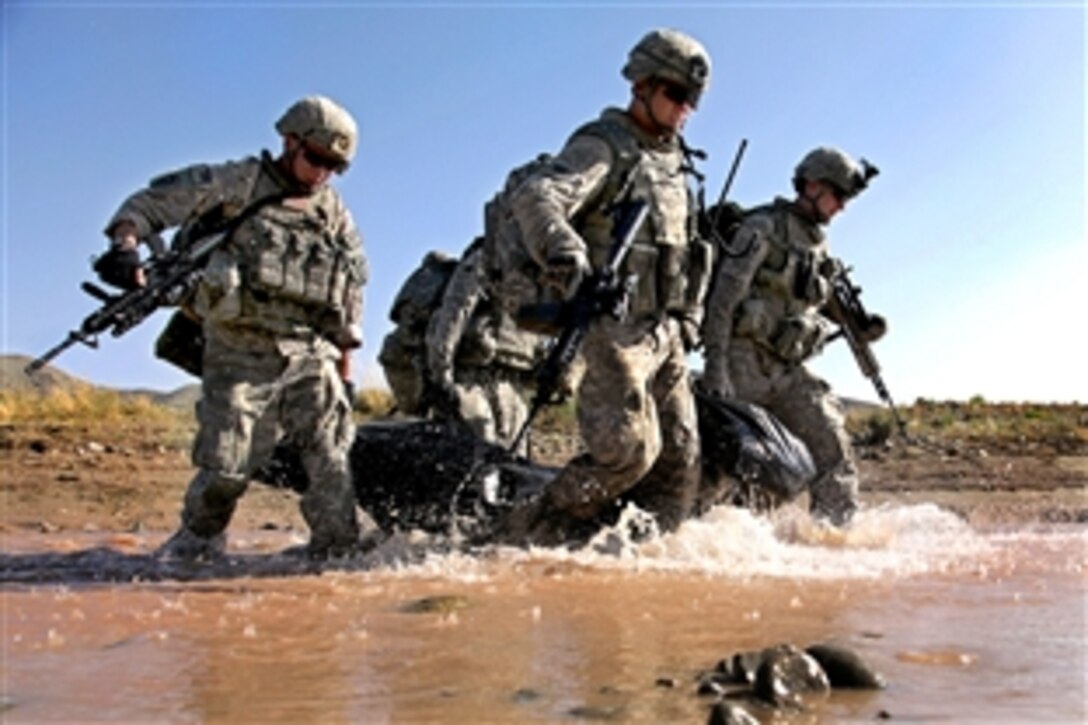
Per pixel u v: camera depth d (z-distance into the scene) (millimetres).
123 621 4199
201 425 6242
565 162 6191
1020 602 4742
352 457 7078
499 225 6648
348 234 6570
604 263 5871
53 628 4066
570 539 6574
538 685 3184
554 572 5551
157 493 11141
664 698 3041
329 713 2898
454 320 9891
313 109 6238
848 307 9188
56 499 10617
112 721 2846
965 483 13695
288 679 3260
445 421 8711
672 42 6418
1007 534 8586
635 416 6266
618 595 4816
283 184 6277
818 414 8438
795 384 8500
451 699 3029
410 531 6984
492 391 10477
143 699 3047
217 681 3242
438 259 10938
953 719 2879
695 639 3844
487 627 4051
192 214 6125
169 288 5984
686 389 6840
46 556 6527
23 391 19109
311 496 6488
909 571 5852
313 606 4527
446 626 4070
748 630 4012
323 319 6465
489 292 7047
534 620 4191
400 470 7020
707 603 4621
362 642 3783
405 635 3902
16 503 10336
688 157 6711
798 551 6676
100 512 10016
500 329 10383
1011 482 13789
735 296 8211
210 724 2811
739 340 8383
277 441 6434
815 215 8492
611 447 6219
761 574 5590
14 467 12477
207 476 6223
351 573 5648
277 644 3758
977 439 19125
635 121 6508
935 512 10008
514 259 6477
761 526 7012
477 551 6328
